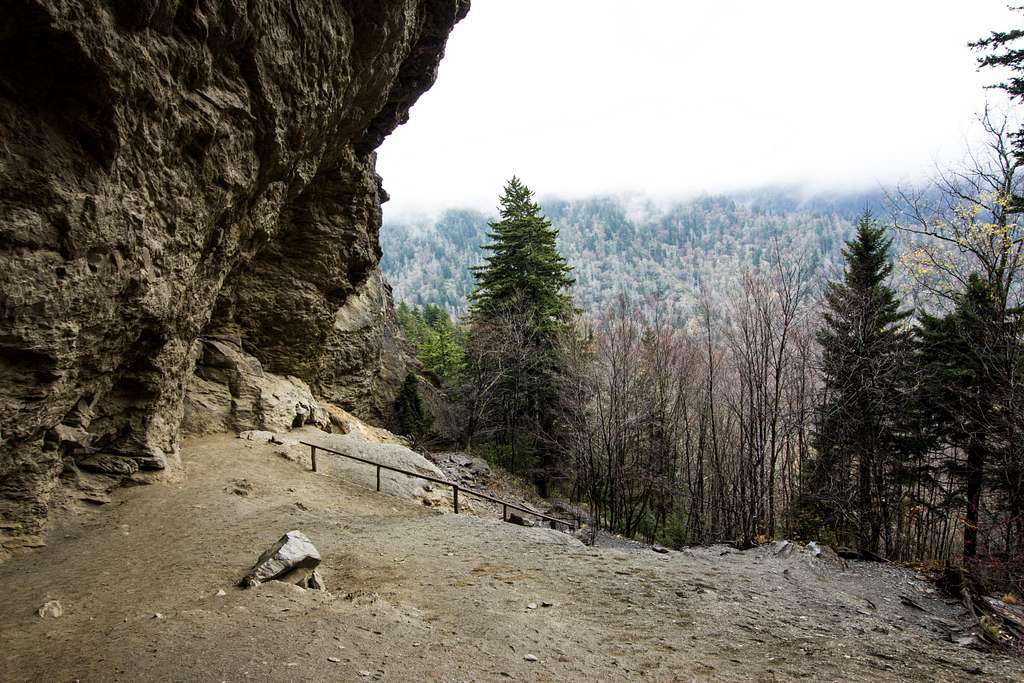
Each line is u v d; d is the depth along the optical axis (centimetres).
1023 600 1138
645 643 713
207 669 491
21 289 732
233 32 1012
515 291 3394
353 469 1797
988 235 1510
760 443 2220
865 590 1052
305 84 1302
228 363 2002
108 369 1092
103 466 1202
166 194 1002
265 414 1981
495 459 3391
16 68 682
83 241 806
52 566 833
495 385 3353
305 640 570
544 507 2830
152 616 622
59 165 749
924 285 1752
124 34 773
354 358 2969
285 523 1118
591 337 3228
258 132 1227
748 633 783
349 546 1023
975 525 1848
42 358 808
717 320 3525
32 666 501
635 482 3027
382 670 529
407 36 1728
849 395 2234
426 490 1880
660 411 3127
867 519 2173
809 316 2539
